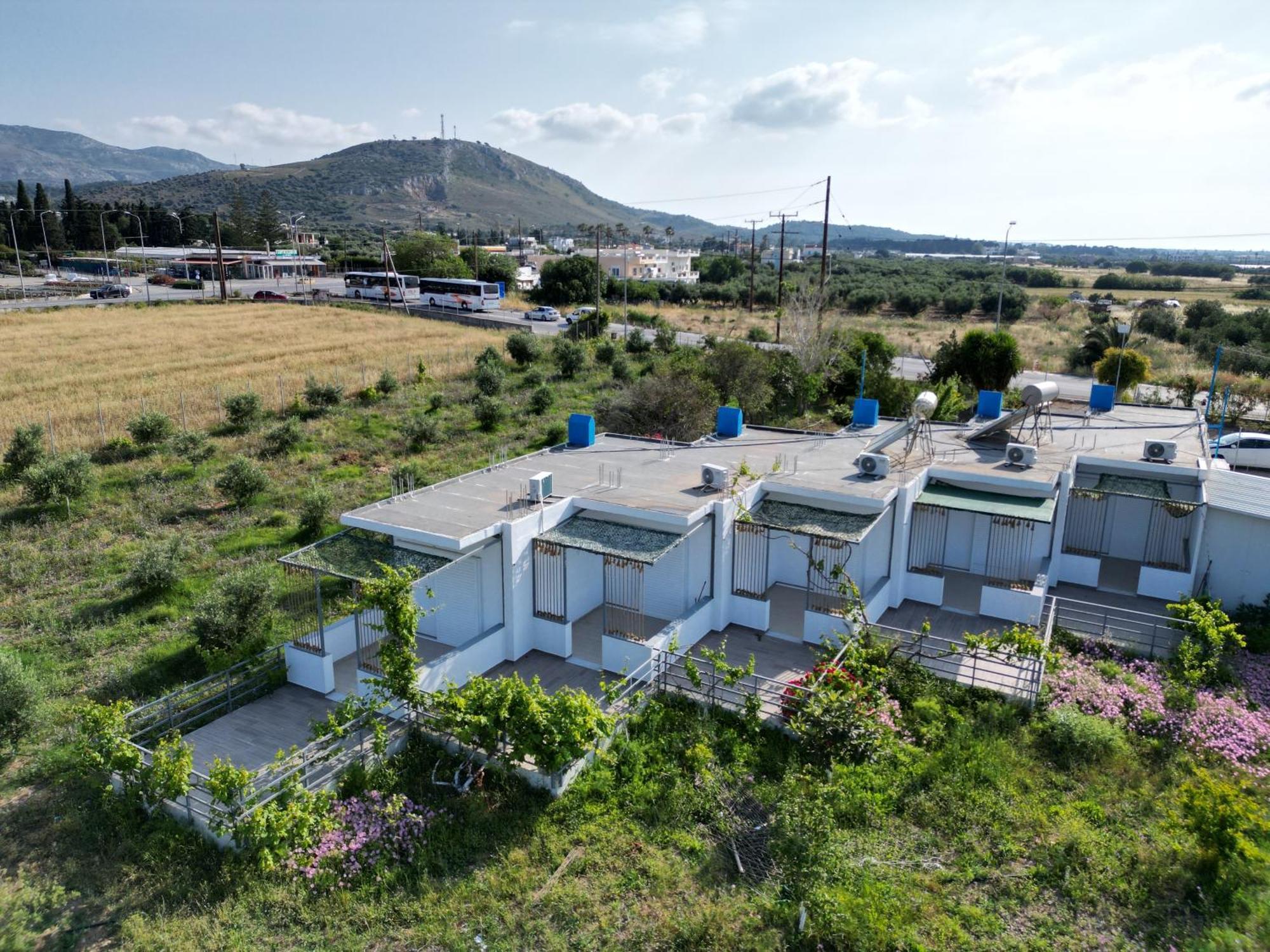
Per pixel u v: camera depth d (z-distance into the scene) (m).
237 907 11.61
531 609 18.38
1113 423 26.62
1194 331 66.12
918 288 106.75
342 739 14.95
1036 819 12.94
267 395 43.78
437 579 18.52
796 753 14.49
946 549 22.16
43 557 23.77
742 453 23.47
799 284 69.19
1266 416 39.41
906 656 17.30
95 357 54.50
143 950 10.88
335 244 178.25
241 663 16.97
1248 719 15.16
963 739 14.80
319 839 12.67
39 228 135.50
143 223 157.12
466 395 45.16
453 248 125.25
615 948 10.79
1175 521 21.92
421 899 11.73
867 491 19.17
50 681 17.56
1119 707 15.65
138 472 30.88
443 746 14.99
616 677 17.38
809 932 10.78
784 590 21.27
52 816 13.61
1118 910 11.27
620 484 20.27
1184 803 12.20
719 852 12.49
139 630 19.89
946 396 34.53
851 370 43.19
